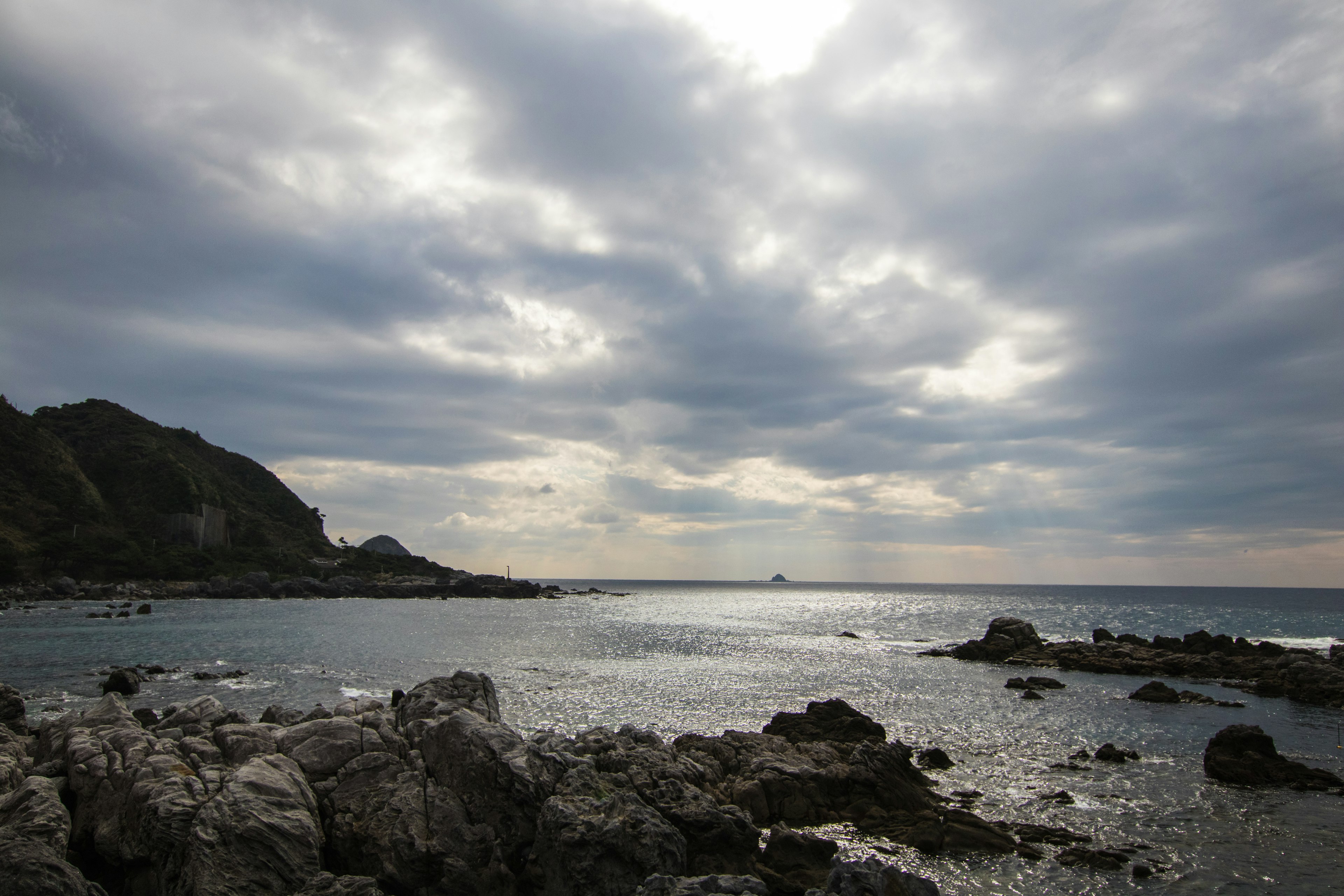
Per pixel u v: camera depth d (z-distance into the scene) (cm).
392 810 1973
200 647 7294
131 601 13912
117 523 18788
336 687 5066
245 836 1705
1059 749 3650
